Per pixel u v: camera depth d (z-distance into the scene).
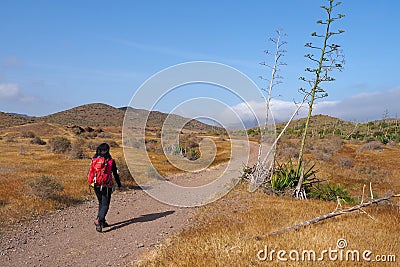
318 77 14.23
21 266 6.46
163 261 6.21
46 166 21.20
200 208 10.88
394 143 56.78
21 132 60.91
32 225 8.95
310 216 9.05
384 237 7.36
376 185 22.88
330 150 45.28
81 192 12.74
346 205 11.78
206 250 6.45
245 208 10.46
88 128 69.81
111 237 8.14
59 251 7.23
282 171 14.95
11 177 15.44
